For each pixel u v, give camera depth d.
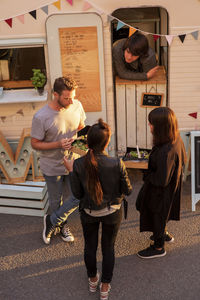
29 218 4.60
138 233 4.25
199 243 4.07
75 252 4.00
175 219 3.73
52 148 3.66
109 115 5.18
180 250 3.97
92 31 4.72
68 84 3.42
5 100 4.76
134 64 5.07
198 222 4.41
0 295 3.47
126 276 3.65
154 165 3.40
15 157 4.82
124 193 3.10
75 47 4.79
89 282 3.49
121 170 2.97
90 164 2.86
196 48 4.82
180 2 4.61
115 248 4.02
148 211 3.68
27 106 5.02
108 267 3.26
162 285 3.53
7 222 4.52
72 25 4.68
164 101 5.16
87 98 5.04
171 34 4.76
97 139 2.85
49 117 3.58
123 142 5.46
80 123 3.94
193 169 4.62
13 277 3.68
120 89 5.17
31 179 4.92
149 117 3.31
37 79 4.72
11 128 5.16
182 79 4.98
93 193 2.93
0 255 3.98
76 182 3.02
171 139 3.31
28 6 4.57
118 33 5.90
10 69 4.97
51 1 4.54
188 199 4.88
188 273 3.66
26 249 4.06
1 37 4.72
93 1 4.59
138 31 4.87
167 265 3.77
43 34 4.73
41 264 3.84
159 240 3.77
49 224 4.08
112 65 4.98
